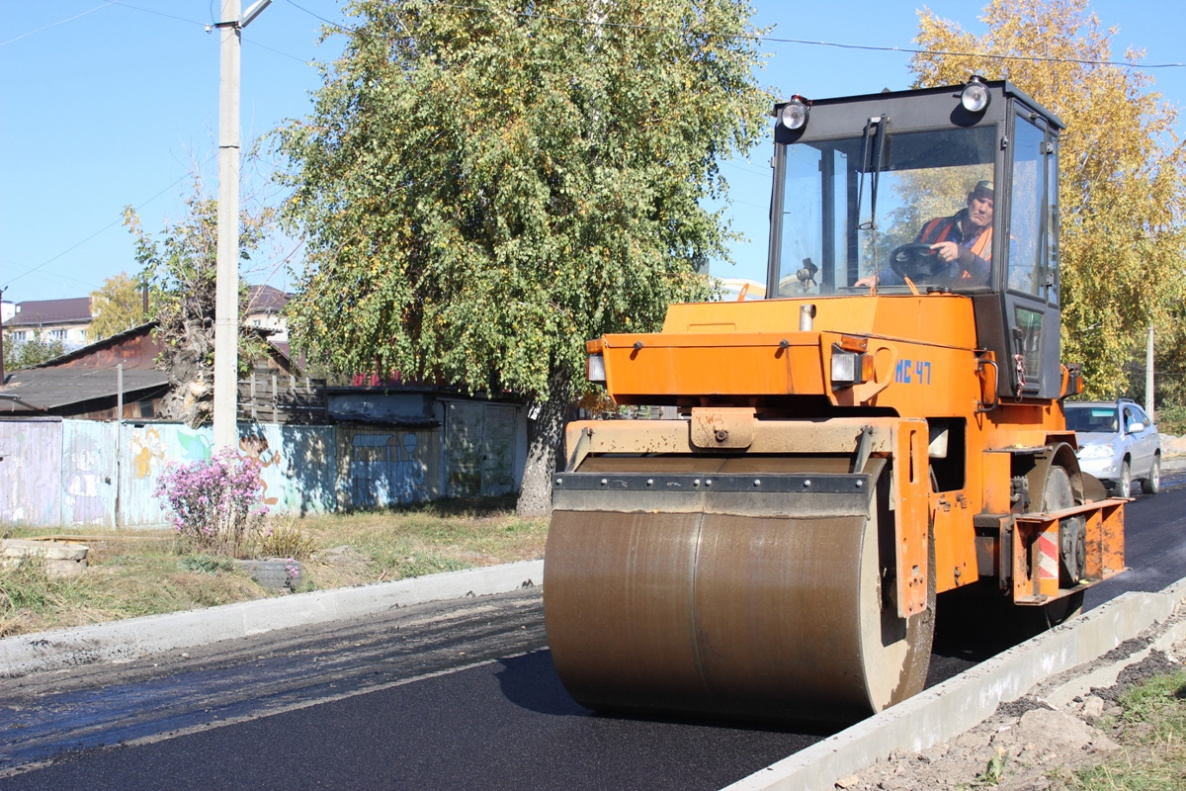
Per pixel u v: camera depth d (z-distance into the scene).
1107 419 20.91
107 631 8.66
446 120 15.02
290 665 8.21
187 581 10.44
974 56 25.97
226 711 6.81
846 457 5.93
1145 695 6.45
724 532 5.85
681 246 17.00
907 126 7.70
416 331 16.75
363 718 6.60
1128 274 24.69
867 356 5.96
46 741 6.19
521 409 25.94
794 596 5.58
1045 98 25.83
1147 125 25.48
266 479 19.36
